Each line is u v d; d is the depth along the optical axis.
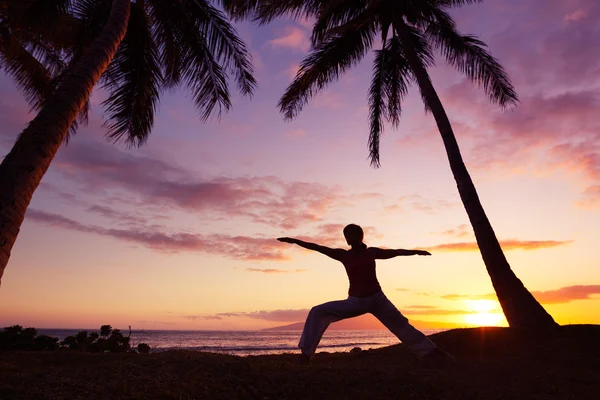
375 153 16.14
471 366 5.69
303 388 4.53
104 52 7.29
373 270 5.77
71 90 6.40
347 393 4.45
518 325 9.19
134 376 4.45
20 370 5.19
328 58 15.17
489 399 4.40
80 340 10.94
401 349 7.83
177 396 3.99
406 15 15.05
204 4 12.01
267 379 4.73
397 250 5.82
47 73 14.85
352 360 7.12
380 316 5.70
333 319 5.74
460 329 9.06
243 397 4.22
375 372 5.10
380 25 15.65
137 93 12.23
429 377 4.98
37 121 5.89
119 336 11.55
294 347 62.50
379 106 16.20
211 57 12.52
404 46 13.73
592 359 6.42
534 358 6.71
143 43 12.18
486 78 14.35
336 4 14.00
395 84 16.70
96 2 12.29
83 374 4.50
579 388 4.87
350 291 5.75
